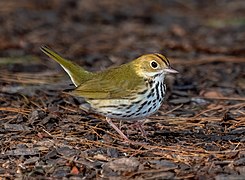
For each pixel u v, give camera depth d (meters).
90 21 23.88
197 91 15.27
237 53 19.61
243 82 16.19
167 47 20.48
